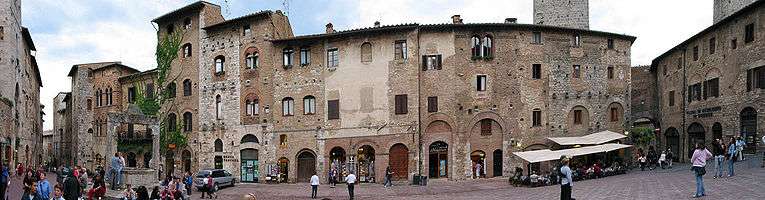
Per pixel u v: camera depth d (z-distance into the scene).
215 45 55.69
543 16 60.44
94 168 67.00
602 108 51.47
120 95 65.75
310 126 51.09
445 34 49.00
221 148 54.69
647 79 63.34
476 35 49.34
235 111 53.94
